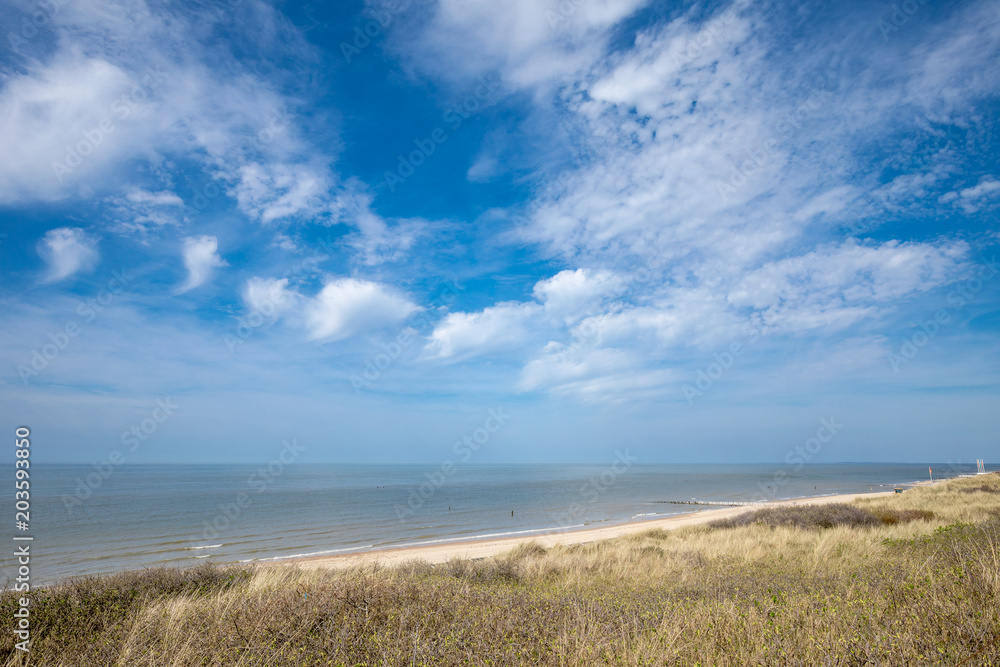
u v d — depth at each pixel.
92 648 5.11
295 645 4.96
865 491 82.12
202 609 6.25
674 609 5.82
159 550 29.69
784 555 12.09
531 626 5.16
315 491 87.81
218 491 86.25
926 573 6.32
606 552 16.05
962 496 27.33
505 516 49.38
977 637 3.96
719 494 78.81
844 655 3.78
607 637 4.71
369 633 5.28
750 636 4.41
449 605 6.24
